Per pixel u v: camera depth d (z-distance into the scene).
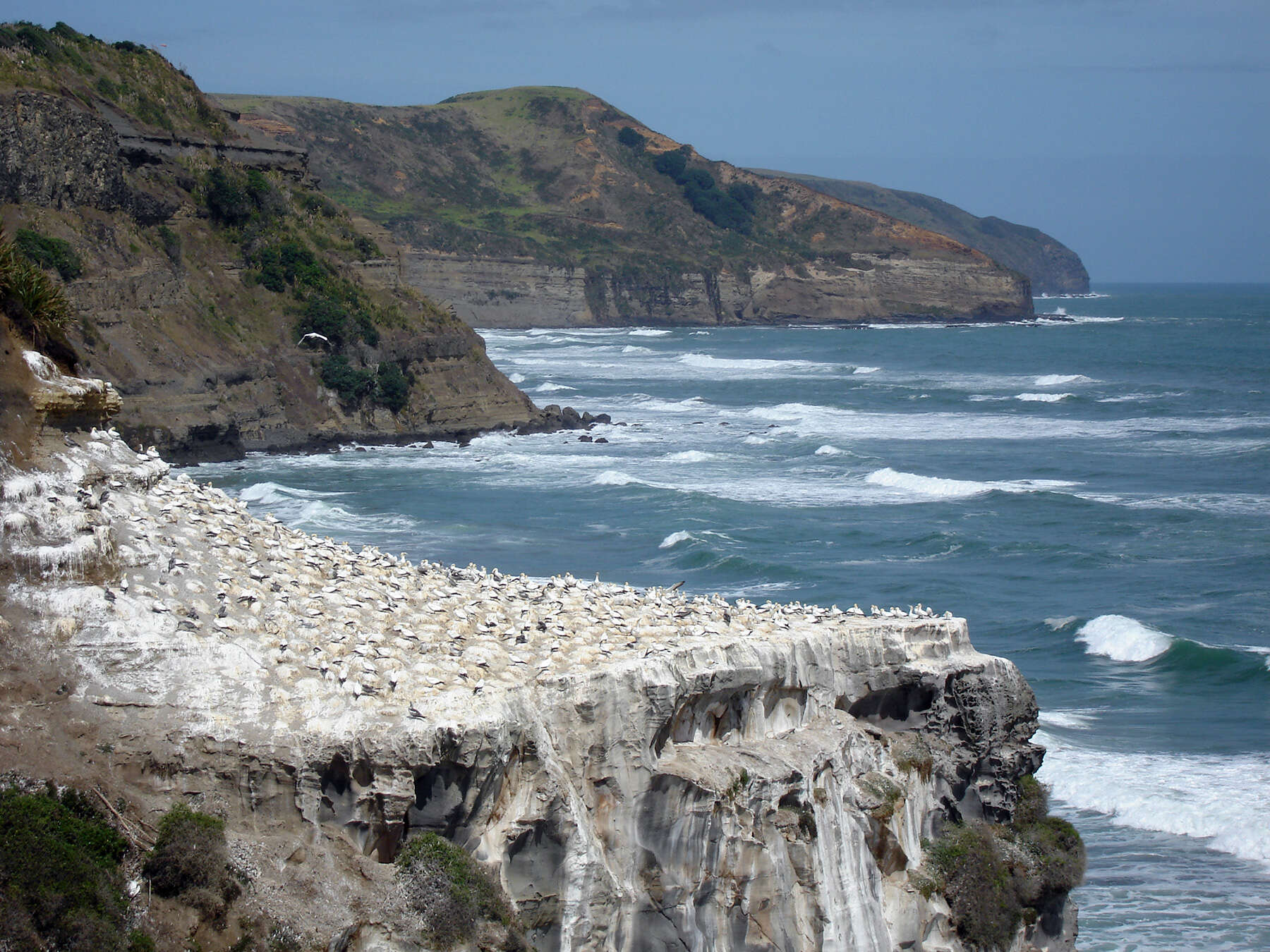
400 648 52.94
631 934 51.91
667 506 182.88
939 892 61.00
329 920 44.03
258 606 53.22
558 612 60.28
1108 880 81.44
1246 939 74.75
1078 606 139.38
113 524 54.47
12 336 59.84
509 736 48.72
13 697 46.06
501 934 46.88
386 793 46.38
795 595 136.38
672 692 53.19
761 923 54.25
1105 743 102.50
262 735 46.56
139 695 47.41
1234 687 116.12
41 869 40.66
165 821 44.06
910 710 64.69
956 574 150.75
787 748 57.66
